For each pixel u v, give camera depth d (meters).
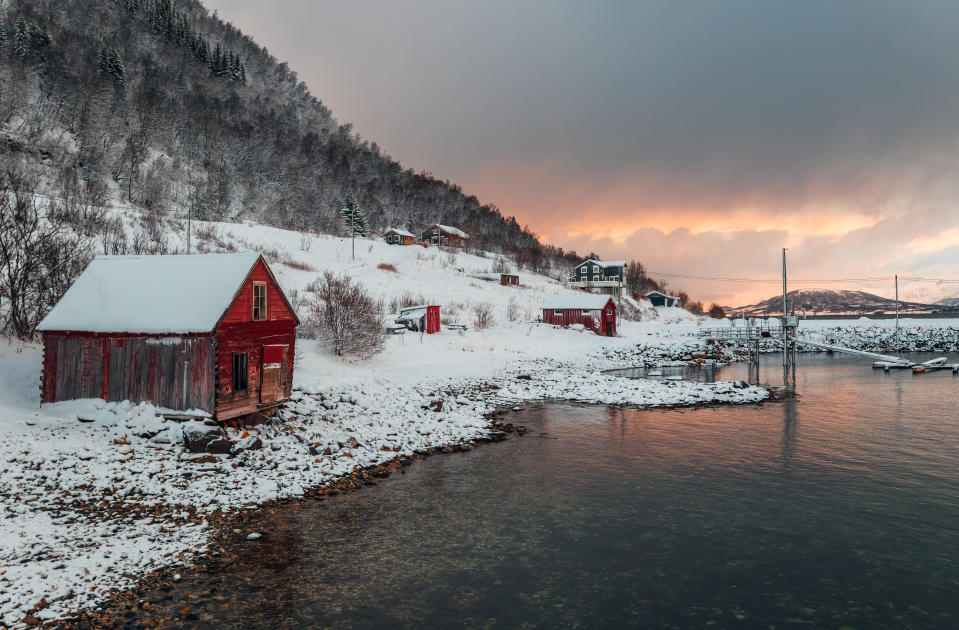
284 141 168.75
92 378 17.27
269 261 61.50
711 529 12.48
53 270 23.55
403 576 10.04
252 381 18.16
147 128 125.50
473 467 17.22
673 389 32.31
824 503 14.16
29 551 9.91
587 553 11.17
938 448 19.70
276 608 8.77
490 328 52.00
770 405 28.52
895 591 9.71
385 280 66.88
